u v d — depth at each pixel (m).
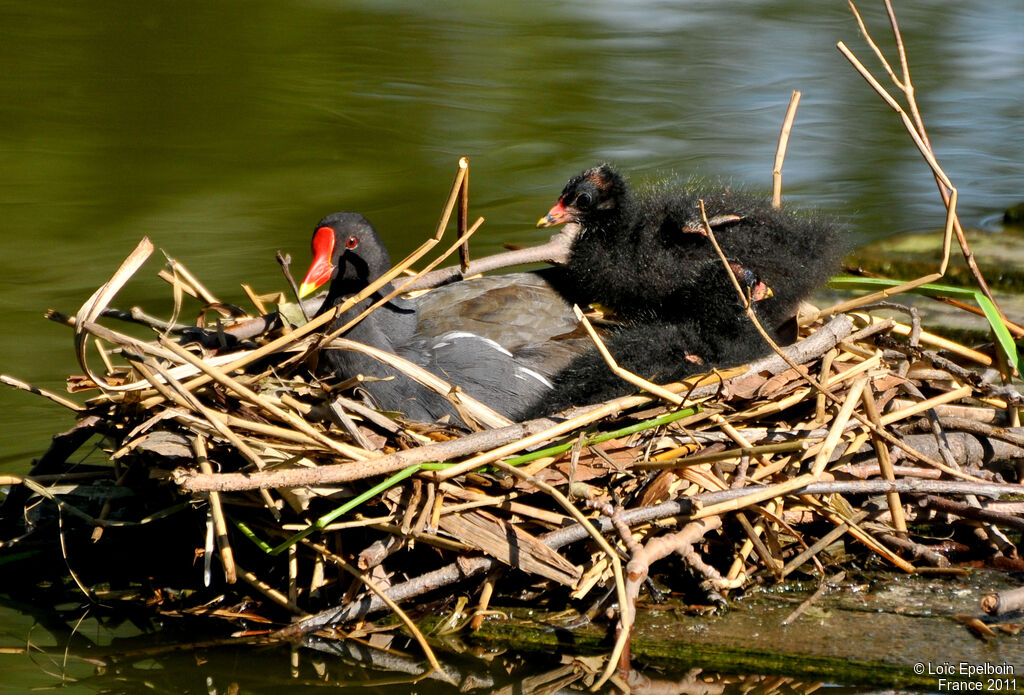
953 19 25.33
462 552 7.79
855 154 17.95
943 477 8.43
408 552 8.16
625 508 8.02
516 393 9.09
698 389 8.27
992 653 7.26
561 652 7.56
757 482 8.06
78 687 7.61
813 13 25.80
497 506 7.80
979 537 8.59
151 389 8.05
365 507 7.88
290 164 17.62
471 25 24.89
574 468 7.76
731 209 10.27
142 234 15.17
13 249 14.58
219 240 15.02
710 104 20.16
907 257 14.30
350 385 8.07
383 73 21.59
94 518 8.23
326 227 9.25
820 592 7.99
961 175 17.30
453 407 8.74
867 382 8.38
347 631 7.75
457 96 20.41
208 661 7.75
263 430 7.59
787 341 9.28
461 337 9.20
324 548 7.75
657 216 10.57
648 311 10.12
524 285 10.15
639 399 8.09
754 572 8.15
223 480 6.99
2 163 17.20
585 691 7.35
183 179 16.95
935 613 7.73
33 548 8.99
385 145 18.38
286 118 19.50
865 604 7.85
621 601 6.94
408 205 16.19
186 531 8.81
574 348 9.52
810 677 7.20
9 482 8.26
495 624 7.77
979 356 9.73
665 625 7.64
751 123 19.23
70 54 22.31
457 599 8.02
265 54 22.73
